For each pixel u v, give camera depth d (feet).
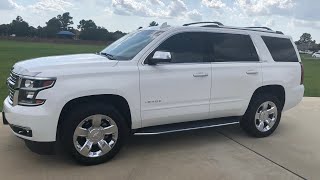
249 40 22.21
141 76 18.11
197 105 19.94
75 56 19.65
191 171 17.20
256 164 18.29
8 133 21.77
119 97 17.84
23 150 19.15
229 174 16.99
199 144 21.11
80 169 17.06
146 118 18.60
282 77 22.95
